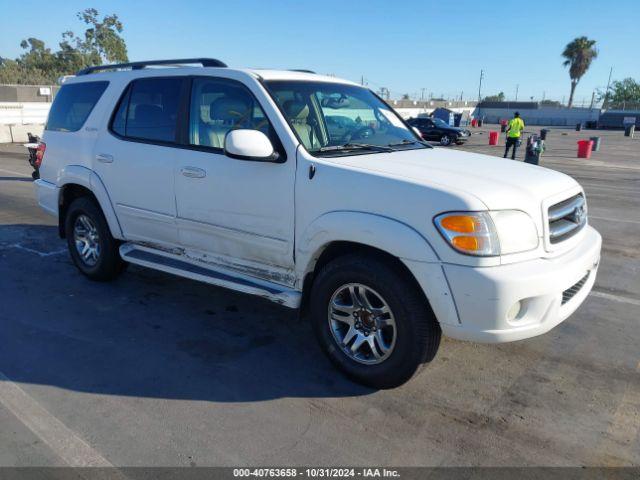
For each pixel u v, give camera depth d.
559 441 2.99
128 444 2.94
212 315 4.67
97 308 4.80
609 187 12.88
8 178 12.55
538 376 3.69
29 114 27.77
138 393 3.44
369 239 3.19
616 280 5.72
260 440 2.97
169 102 4.43
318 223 3.42
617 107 57.09
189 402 3.34
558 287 3.04
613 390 3.53
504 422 3.16
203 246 4.29
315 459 2.82
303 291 3.73
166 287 5.34
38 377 3.63
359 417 3.19
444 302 3.00
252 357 3.93
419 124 28.36
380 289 3.24
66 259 6.24
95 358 3.90
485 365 3.83
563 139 34.00
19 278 5.58
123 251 4.91
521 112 60.97
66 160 5.28
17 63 57.78
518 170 3.67
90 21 46.06
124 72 4.89
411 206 3.08
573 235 3.48
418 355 3.21
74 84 5.43
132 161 4.60
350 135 4.08
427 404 3.34
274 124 3.72
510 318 2.99
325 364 3.83
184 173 4.20
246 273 4.06
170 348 4.06
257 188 3.77
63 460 2.81
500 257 2.96
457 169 3.52
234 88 4.02
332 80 4.54
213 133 4.11
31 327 4.40
